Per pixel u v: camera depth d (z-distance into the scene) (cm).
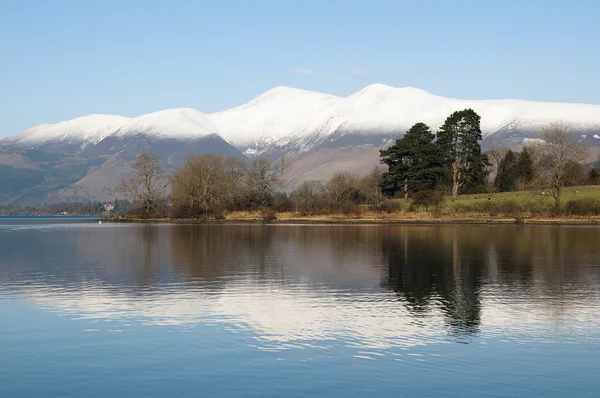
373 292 4047
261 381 2331
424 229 10850
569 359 2584
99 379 2348
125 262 5797
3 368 2464
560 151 13150
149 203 17888
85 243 8306
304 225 12912
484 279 4625
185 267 5375
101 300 3759
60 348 2716
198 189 16288
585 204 12912
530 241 7981
